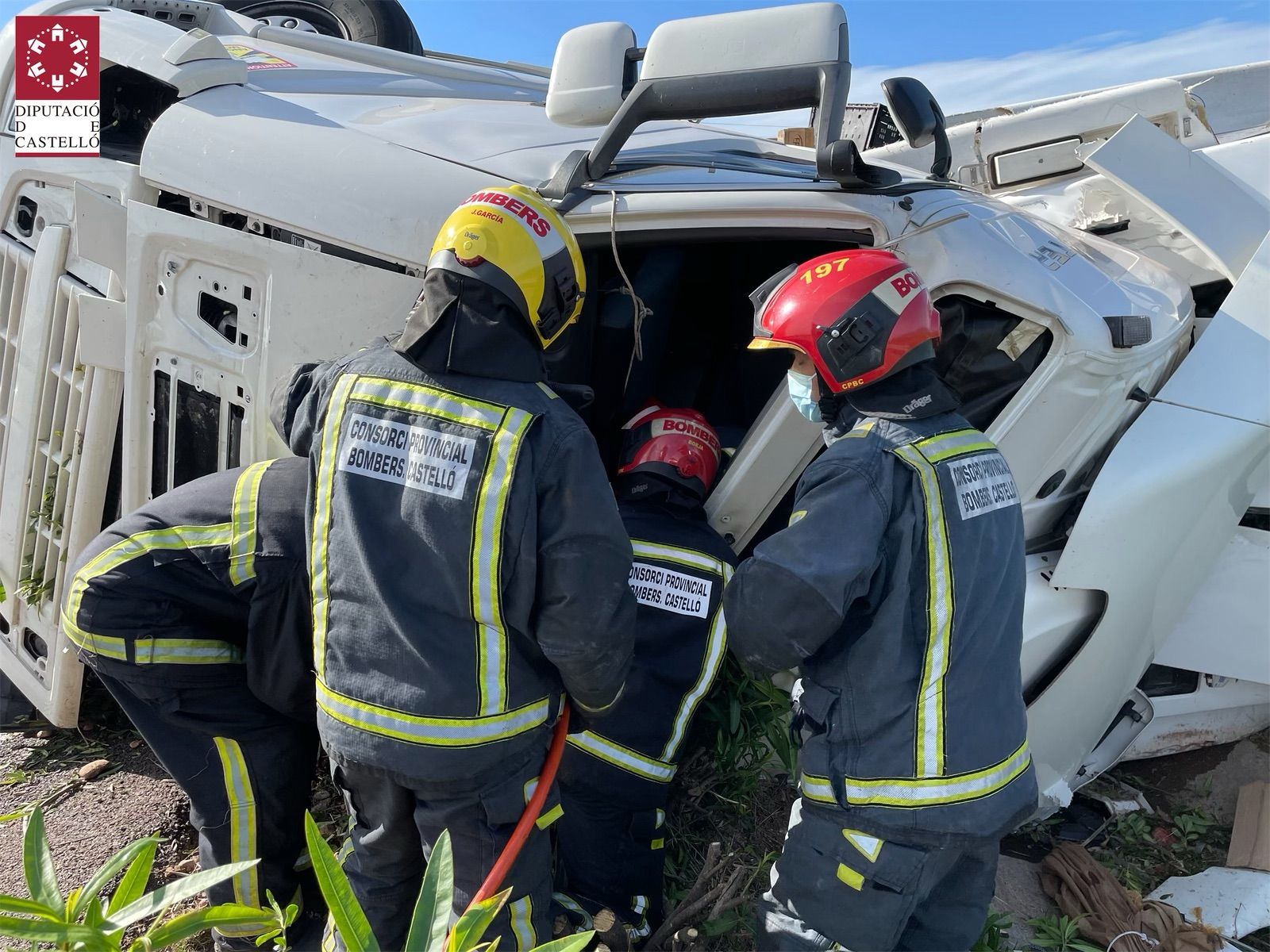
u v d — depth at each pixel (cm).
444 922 107
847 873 166
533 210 167
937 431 169
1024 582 178
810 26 210
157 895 109
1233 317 253
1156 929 227
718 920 208
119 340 260
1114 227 336
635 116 228
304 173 236
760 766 239
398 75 351
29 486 293
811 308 169
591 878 207
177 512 196
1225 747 305
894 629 161
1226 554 260
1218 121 522
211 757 197
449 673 160
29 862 109
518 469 156
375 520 163
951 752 162
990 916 223
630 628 169
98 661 188
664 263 254
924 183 238
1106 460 235
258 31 371
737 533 233
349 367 174
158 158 253
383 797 169
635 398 256
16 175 297
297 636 190
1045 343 219
